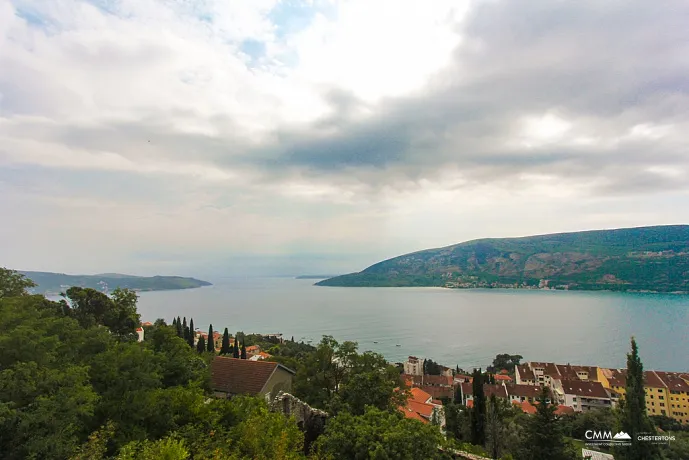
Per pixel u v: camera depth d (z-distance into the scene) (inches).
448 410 2197.3
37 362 707.4
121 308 1740.9
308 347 5196.9
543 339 7618.1
